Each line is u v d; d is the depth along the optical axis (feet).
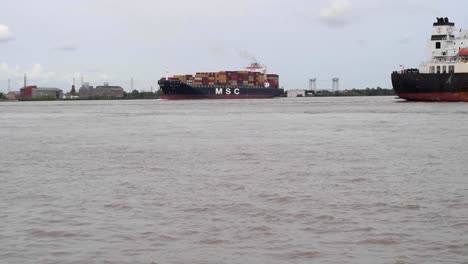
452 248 48.57
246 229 55.06
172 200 67.87
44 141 149.59
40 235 53.57
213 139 148.77
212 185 77.66
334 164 97.04
